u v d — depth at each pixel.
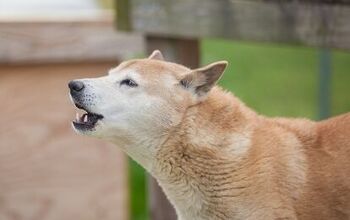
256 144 6.55
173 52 8.11
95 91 6.66
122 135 6.71
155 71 6.73
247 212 6.49
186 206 6.74
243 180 6.48
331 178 6.52
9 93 9.01
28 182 9.11
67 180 9.19
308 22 7.26
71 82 6.67
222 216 6.61
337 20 7.13
